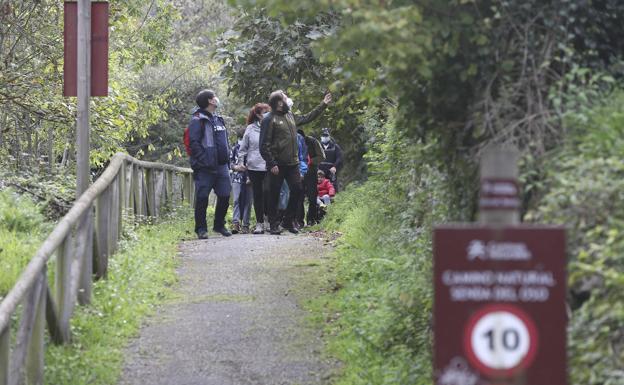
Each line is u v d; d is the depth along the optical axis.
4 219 37.66
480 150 22.81
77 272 30.30
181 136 110.38
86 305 31.36
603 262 17.98
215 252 43.91
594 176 19.52
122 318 30.83
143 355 27.94
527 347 12.70
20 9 56.28
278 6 21.33
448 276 12.74
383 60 21.64
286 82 52.78
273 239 48.22
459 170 24.59
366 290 32.88
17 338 22.50
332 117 52.59
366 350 26.67
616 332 17.23
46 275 24.91
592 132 21.14
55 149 74.44
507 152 12.88
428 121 24.34
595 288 18.12
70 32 33.75
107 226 35.16
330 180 66.12
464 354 12.73
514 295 12.70
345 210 56.88
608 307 17.27
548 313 12.68
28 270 23.02
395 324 26.58
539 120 22.38
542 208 19.62
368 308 30.33
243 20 50.62
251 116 52.84
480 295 12.71
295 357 27.44
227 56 51.69
